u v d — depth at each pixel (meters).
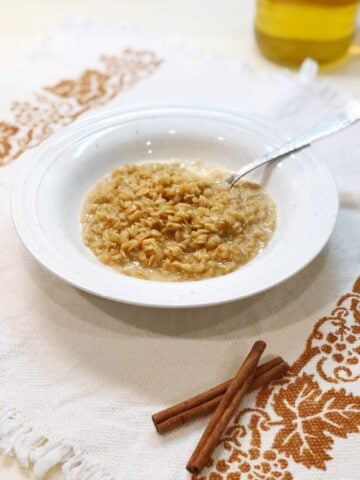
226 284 0.33
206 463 0.29
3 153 0.48
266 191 0.42
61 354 0.34
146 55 0.60
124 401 0.32
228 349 0.34
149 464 0.29
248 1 0.70
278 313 0.36
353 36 0.59
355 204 0.43
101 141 0.44
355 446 0.30
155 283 0.34
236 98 0.54
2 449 0.30
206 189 0.41
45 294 0.37
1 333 0.35
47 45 0.62
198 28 0.65
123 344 0.35
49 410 0.31
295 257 0.34
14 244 0.41
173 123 0.45
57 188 0.40
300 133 0.44
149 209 0.39
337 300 0.37
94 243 0.38
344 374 0.33
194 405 0.31
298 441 0.30
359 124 0.50
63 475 0.29
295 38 0.57
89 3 0.69
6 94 0.55
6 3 0.69
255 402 0.32
